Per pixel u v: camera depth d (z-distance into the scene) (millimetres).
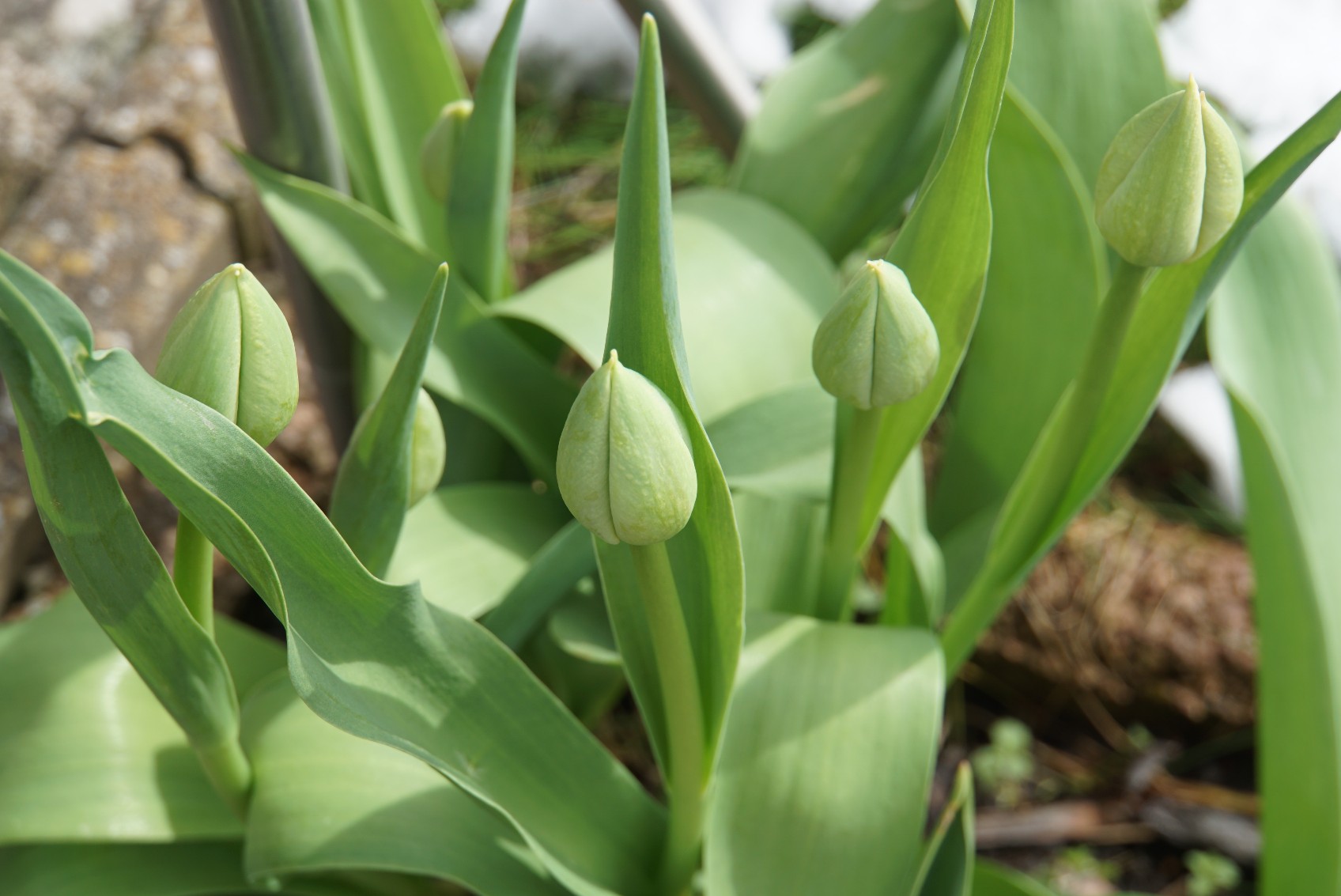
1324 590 848
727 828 726
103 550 630
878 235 1034
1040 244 837
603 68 1861
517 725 702
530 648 893
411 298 814
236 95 783
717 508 639
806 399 775
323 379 897
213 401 612
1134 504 1420
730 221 858
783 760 734
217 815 749
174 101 1492
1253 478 842
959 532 903
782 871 719
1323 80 1627
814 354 659
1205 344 1524
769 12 1822
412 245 811
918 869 757
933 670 749
